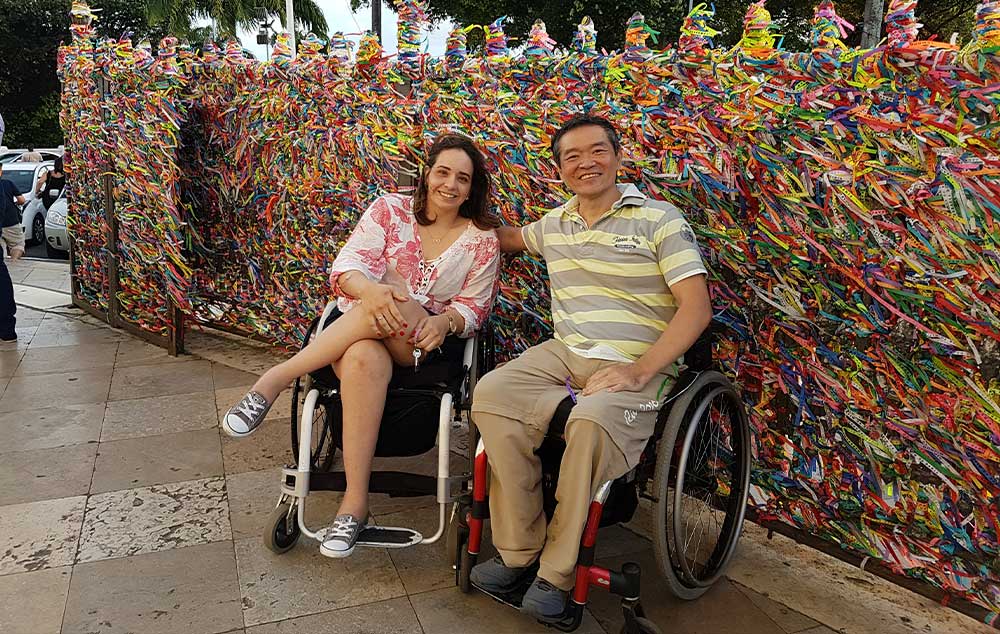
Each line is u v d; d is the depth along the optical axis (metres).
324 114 3.94
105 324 5.96
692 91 2.51
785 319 2.50
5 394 4.33
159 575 2.56
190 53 4.87
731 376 2.70
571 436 2.13
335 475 2.61
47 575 2.55
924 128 2.00
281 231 4.46
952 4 11.42
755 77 2.35
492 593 2.36
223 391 4.39
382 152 3.65
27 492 3.14
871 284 2.22
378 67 3.59
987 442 2.09
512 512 2.28
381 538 2.49
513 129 3.09
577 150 2.40
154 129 4.60
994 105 1.87
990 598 2.17
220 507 3.03
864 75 2.10
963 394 2.12
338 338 2.58
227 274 5.09
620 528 2.93
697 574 2.51
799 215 2.33
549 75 2.94
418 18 3.46
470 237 2.85
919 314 2.15
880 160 2.11
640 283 2.44
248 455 3.53
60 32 29.72
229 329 5.19
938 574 2.28
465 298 2.84
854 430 2.39
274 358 5.04
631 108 2.70
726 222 2.54
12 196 5.41
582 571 2.15
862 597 2.46
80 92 5.40
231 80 4.58
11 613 2.35
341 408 2.68
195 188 5.12
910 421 2.24
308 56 3.99
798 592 2.49
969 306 2.03
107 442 3.66
